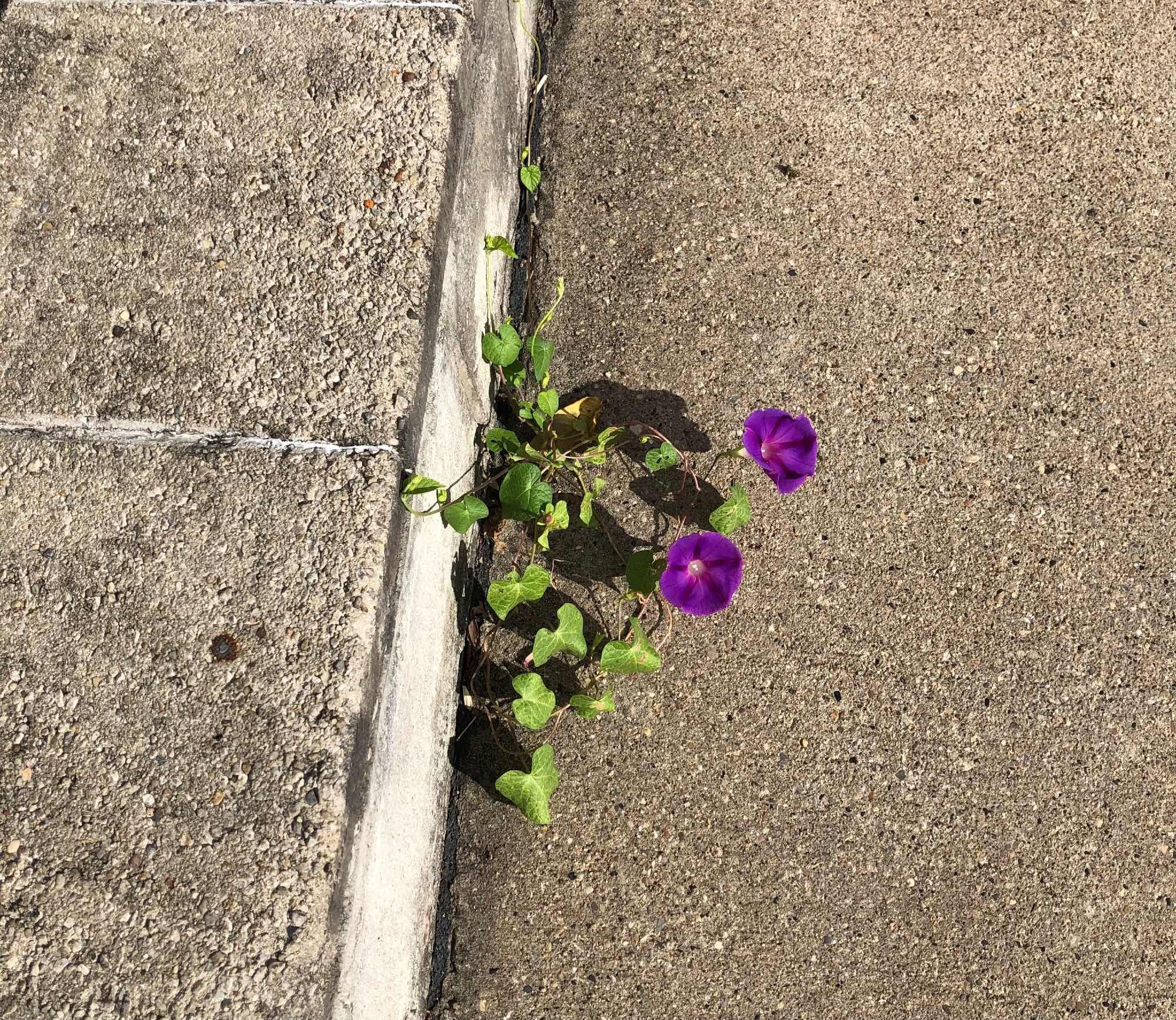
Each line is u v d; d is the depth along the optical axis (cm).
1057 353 92
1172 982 84
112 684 72
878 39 98
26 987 68
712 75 98
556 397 88
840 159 96
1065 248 94
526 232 96
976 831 86
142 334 76
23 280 78
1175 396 92
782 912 84
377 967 75
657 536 90
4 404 76
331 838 69
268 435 75
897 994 83
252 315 76
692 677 88
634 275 95
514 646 89
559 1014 83
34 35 81
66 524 74
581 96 99
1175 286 93
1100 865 85
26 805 70
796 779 86
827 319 93
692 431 92
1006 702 87
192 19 81
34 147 80
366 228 77
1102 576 89
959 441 91
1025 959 84
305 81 80
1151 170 96
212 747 71
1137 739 87
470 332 85
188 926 69
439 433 80
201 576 73
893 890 85
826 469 91
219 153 79
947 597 89
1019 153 96
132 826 70
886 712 87
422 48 80
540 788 82
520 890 85
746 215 95
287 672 72
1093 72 97
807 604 89
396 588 75
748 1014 83
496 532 91
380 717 74
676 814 86
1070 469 91
